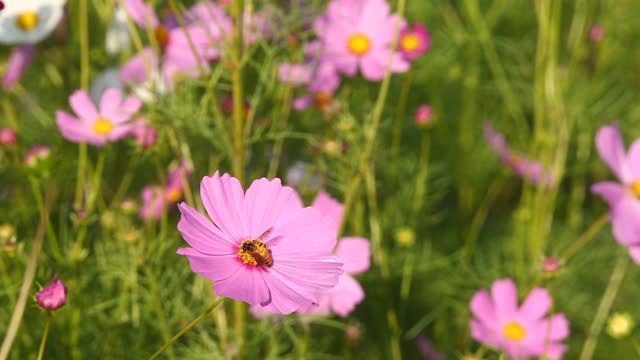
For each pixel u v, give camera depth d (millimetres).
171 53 907
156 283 865
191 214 638
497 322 913
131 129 886
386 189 1100
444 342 1034
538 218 1021
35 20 926
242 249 646
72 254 844
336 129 922
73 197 988
